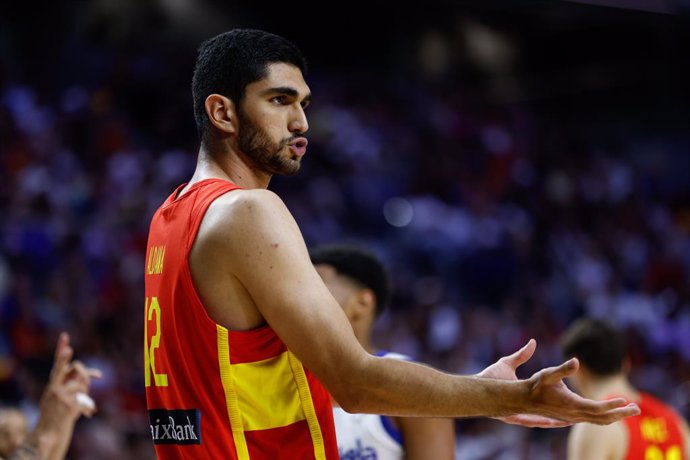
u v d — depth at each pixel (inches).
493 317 930.7
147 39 1291.8
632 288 1127.6
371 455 266.2
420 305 905.5
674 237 1242.0
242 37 185.0
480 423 695.7
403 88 1423.5
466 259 1040.8
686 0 952.9
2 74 1109.7
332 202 1093.1
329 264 292.5
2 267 756.0
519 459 681.6
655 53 1400.1
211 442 170.6
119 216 886.4
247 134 182.5
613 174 1331.2
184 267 173.6
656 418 343.6
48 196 876.6
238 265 166.4
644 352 975.6
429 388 159.3
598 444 334.6
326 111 1293.1
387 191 1162.6
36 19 1221.1
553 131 1428.4
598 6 981.8
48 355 693.3
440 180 1211.9
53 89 1179.3
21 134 975.0
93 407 255.3
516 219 1174.3
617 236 1208.8
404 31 1475.1
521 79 1508.4
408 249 1051.9
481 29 1498.5
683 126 1387.8
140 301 789.2
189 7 1325.0
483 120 1396.4
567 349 359.3
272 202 170.2
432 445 261.0
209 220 172.2
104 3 1266.0
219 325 169.5
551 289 1034.7
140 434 629.6
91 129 1040.8
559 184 1262.3
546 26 1469.0
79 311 746.2
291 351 164.4
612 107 1459.2
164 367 180.2
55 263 808.3
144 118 1178.6
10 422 311.3
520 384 157.2
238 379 169.6
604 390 351.3
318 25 1427.2
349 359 160.1
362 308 291.0
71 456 589.3
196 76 190.1
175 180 981.8
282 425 171.3
